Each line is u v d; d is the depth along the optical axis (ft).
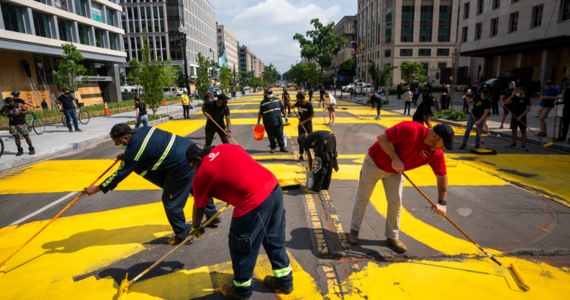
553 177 19.71
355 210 11.80
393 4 187.52
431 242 12.05
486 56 115.14
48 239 12.85
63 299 9.30
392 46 191.42
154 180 11.89
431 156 10.15
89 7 105.40
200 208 8.93
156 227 13.83
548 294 9.05
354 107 78.38
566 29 82.02
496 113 52.85
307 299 9.07
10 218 15.10
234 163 8.32
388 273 10.16
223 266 10.89
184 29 88.99
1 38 73.26
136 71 59.62
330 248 11.69
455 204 15.62
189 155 9.20
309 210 15.28
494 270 10.21
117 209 15.93
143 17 226.17
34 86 87.76
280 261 9.14
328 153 16.88
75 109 42.09
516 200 16.02
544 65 90.38
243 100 120.88
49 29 90.17
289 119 54.08
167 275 10.37
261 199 8.32
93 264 11.03
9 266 10.98
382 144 10.16
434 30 189.37
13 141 34.73
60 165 25.27
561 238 12.19
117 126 10.60
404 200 16.35
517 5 98.17
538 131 34.71
